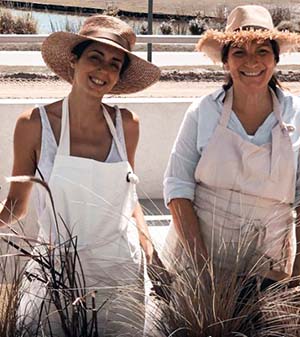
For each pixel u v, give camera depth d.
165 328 2.85
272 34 3.06
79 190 2.93
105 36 2.99
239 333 2.75
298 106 3.15
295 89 9.48
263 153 3.06
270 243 3.08
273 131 3.09
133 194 3.04
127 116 3.15
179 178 3.20
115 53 3.00
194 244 3.05
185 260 3.06
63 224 2.90
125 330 2.91
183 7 17.47
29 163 3.05
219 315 2.80
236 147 3.08
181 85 10.45
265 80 3.08
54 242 2.95
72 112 2.99
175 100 5.37
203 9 17.41
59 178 2.92
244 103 3.11
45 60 3.23
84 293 2.86
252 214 3.10
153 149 5.32
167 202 3.21
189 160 3.20
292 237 3.16
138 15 17.08
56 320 2.89
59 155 2.94
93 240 2.96
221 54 3.22
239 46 3.08
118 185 2.98
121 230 2.99
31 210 3.69
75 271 2.86
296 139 3.12
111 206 2.97
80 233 2.95
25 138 3.01
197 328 2.81
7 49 13.10
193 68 11.99
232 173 3.08
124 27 3.06
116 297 2.91
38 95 8.80
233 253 3.02
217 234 3.12
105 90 2.99
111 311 2.93
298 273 3.10
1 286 2.83
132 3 17.36
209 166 3.11
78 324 2.81
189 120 3.21
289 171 3.09
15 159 3.06
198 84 10.68
